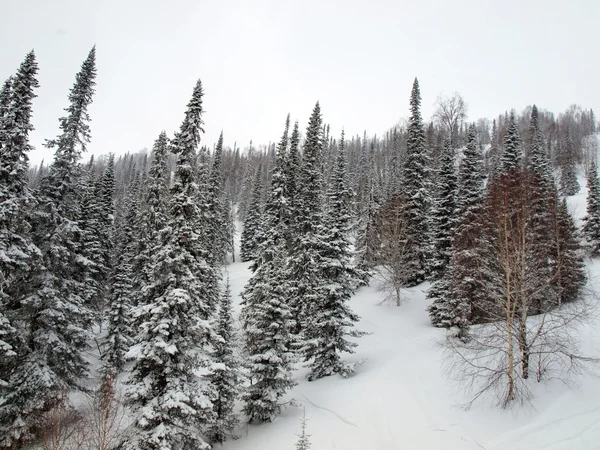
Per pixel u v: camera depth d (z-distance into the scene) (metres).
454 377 19.86
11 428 18.02
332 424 18.48
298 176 39.44
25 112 20.00
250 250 67.44
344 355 27.78
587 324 21.95
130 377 15.94
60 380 20.36
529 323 21.88
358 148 127.94
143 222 32.78
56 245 21.12
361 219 50.06
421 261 38.84
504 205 18.94
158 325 14.96
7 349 17.52
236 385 20.08
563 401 15.93
